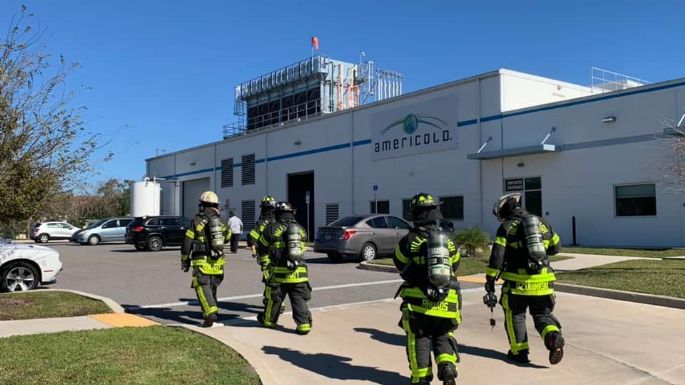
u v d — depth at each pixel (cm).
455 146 2745
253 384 582
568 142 2348
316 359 702
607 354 719
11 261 1306
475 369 657
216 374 609
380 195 3141
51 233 4400
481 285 1345
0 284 1295
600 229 2252
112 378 587
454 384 521
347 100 4744
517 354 678
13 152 966
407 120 2994
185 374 607
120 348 716
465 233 1920
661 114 2083
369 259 1966
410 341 545
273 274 848
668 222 2066
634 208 2167
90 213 6512
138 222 2981
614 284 1181
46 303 1078
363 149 3269
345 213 3378
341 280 1455
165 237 2988
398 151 3041
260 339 805
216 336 807
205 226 895
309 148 3694
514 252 652
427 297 528
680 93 2038
